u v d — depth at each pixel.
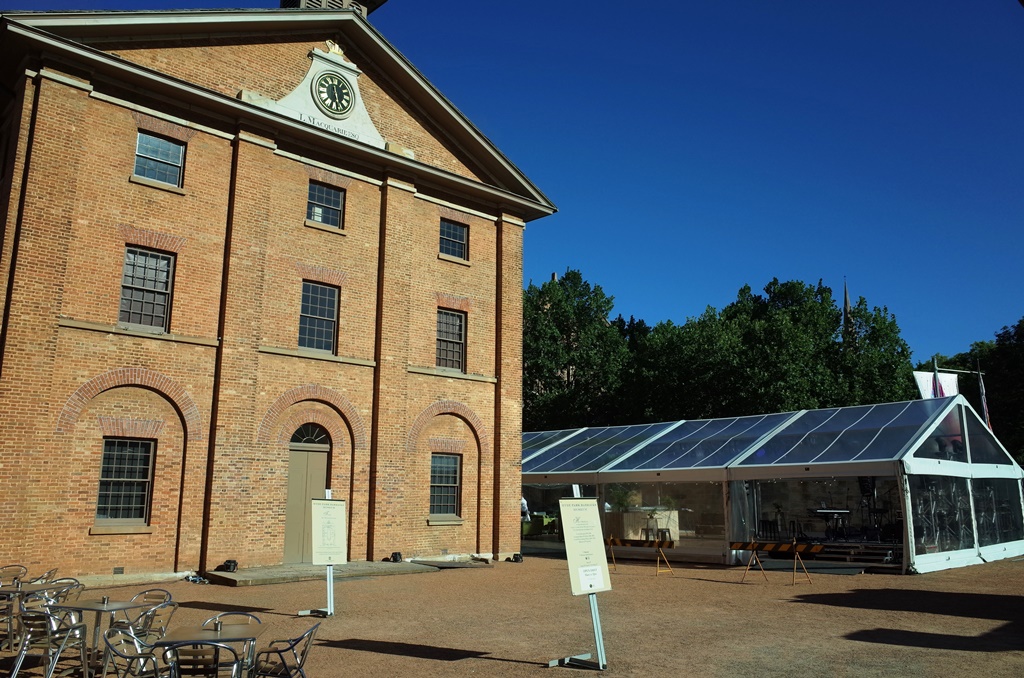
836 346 49.53
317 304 20.88
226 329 18.66
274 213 20.22
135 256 17.86
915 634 11.34
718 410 45.44
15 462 15.30
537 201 25.92
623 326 66.44
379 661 9.63
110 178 17.55
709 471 23.69
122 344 17.17
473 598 15.16
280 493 19.31
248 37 20.22
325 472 20.47
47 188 16.38
